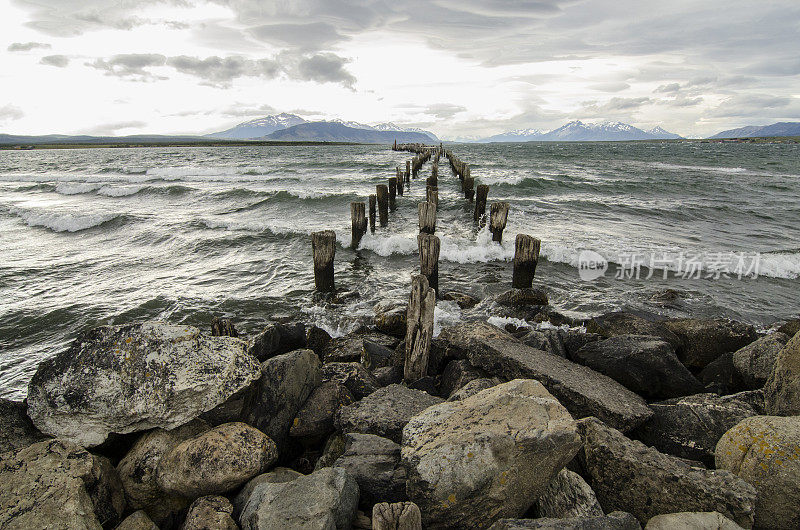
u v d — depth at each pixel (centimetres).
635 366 576
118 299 989
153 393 368
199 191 2530
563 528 274
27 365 719
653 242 1437
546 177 3209
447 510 302
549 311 887
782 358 444
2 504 282
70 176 3703
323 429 460
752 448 328
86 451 333
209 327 869
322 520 283
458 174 3369
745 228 1652
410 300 589
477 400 378
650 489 329
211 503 321
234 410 395
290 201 2212
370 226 1611
